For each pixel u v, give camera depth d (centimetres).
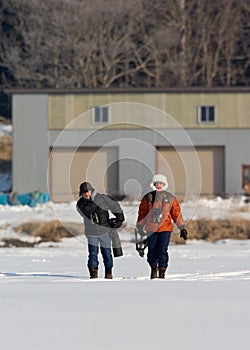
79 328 2323
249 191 14200
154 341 2144
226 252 6625
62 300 2895
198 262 5366
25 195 12288
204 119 14400
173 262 5372
